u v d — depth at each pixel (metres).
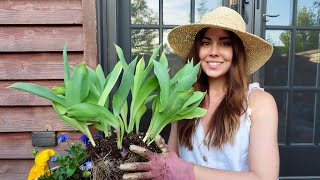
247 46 1.00
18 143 1.45
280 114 1.81
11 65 1.41
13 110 1.43
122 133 0.69
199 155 1.02
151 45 1.67
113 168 0.67
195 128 1.02
